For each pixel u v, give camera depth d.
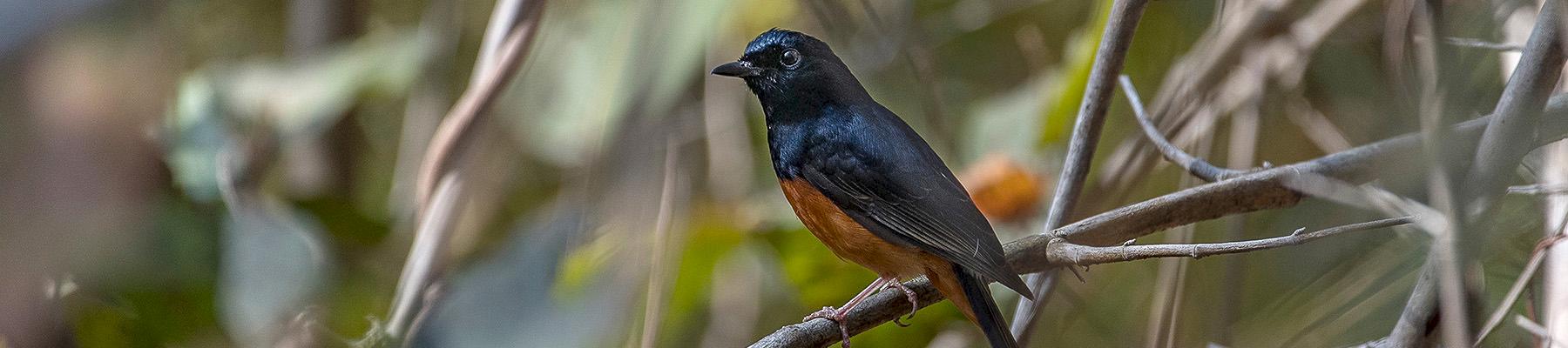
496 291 8.38
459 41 12.83
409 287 8.27
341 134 13.27
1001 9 13.61
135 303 7.91
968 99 14.02
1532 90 5.83
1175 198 7.88
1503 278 8.70
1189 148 11.50
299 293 8.20
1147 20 13.05
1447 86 5.72
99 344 8.18
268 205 8.77
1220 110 11.34
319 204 10.40
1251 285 11.94
